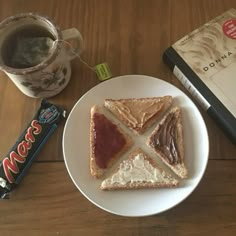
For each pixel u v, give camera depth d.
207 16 0.42
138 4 0.43
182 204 0.34
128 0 0.43
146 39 0.41
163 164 0.35
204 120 0.37
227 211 0.34
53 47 0.34
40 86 0.36
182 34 0.41
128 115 0.36
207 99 0.36
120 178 0.33
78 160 0.35
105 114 0.37
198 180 0.33
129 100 0.37
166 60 0.39
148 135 0.36
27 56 0.36
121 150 0.35
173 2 0.43
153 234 0.33
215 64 0.38
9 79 0.40
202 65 0.38
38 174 0.36
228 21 0.40
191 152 0.34
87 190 0.33
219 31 0.40
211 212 0.34
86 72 0.40
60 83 0.38
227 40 0.39
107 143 0.35
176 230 0.33
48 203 0.35
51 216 0.34
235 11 0.41
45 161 0.36
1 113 0.39
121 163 0.34
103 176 0.34
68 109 0.39
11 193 0.35
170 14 0.42
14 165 0.35
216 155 0.36
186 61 0.38
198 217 0.33
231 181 0.35
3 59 0.35
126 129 0.36
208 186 0.35
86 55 0.41
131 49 0.41
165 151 0.34
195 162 0.34
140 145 0.36
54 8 0.43
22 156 0.36
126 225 0.33
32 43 0.36
